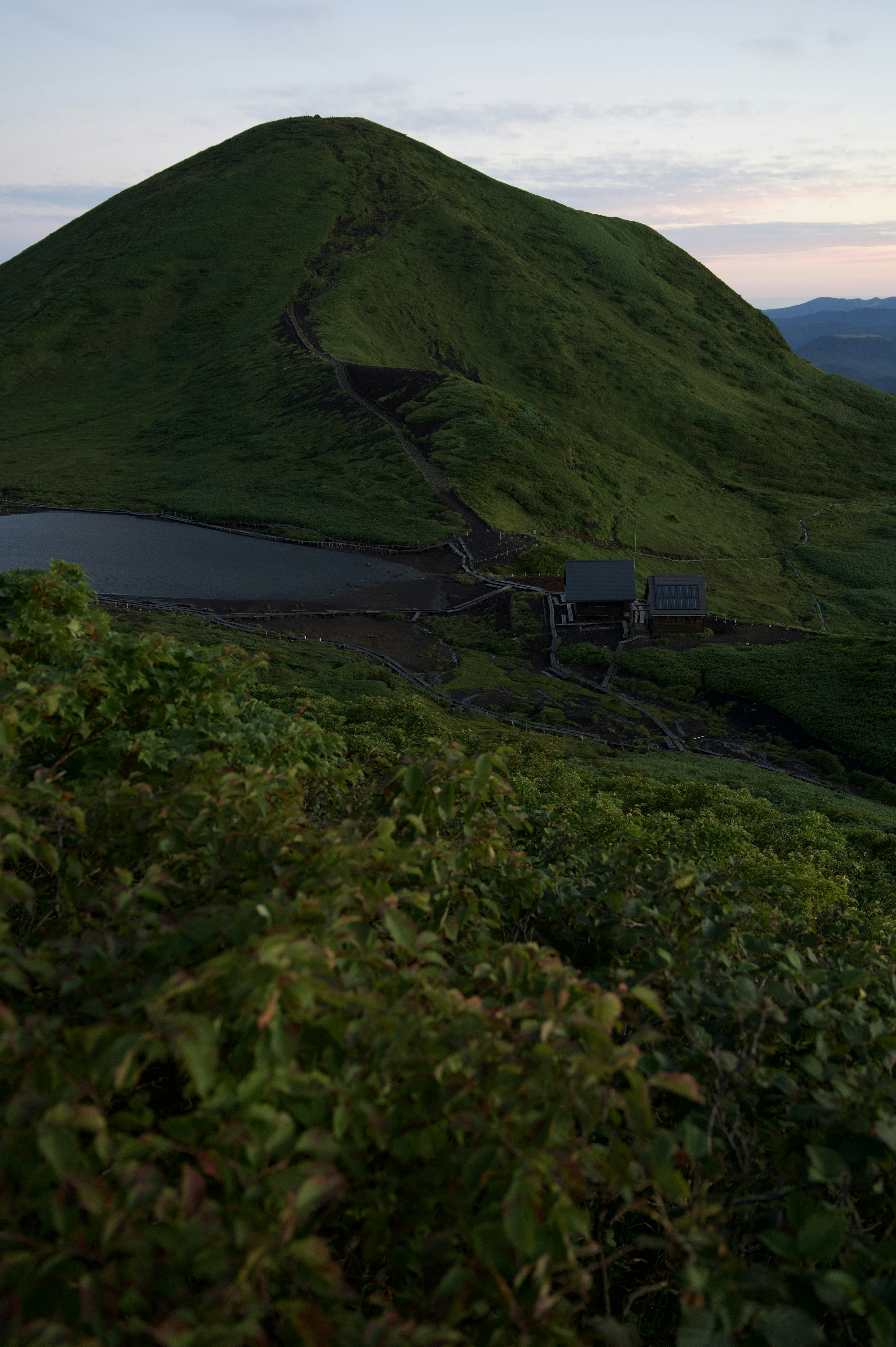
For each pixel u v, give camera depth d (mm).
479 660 74188
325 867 3193
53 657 6344
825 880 13383
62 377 175375
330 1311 2092
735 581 112938
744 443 164750
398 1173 2553
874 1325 2008
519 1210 1985
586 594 81875
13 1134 1982
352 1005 2516
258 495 121000
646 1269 3344
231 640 72312
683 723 60375
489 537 106500
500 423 133750
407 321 184875
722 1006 3248
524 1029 2518
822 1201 2762
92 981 2711
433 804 4094
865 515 140000
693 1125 2604
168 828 3553
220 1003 2348
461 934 4031
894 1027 3621
